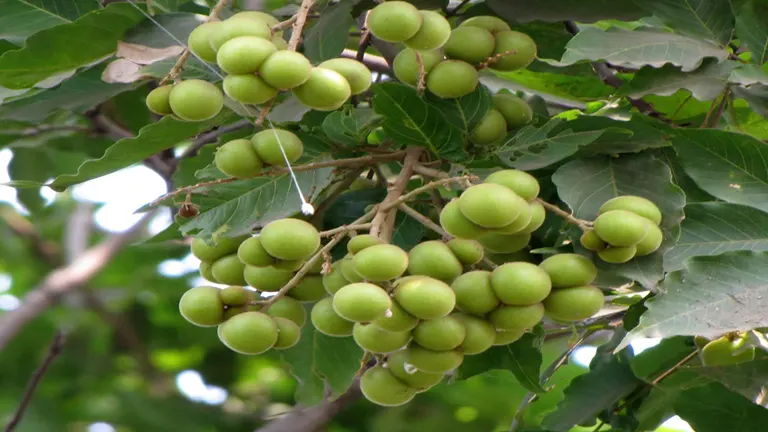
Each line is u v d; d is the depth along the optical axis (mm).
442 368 858
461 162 913
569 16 960
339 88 863
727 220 906
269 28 874
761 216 904
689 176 927
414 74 909
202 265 909
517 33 919
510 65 920
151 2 935
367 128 918
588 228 861
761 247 899
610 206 869
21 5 974
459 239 860
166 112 879
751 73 920
